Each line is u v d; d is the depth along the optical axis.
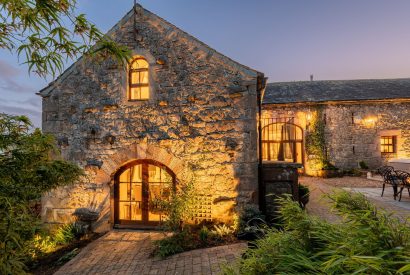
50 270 4.05
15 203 1.60
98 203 5.58
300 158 11.64
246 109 5.12
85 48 1.88
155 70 5.52
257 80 5.23
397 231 1.09
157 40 5.54
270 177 5.34
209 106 5.29
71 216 5.61
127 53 2.13
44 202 5.71
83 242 5.11
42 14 1.65
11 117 1.69
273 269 1.26
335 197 1.40
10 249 1.58
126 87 5.61
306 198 5.71
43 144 1.97
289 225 1.52
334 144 11.24
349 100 11.02
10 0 1.55
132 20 5.65
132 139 5.54
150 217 5.62
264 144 11.91
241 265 1.42
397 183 6.37
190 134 5.33
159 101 5.48
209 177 5.21
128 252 4.43
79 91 5.79
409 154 10.92
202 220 5.14
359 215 1.19
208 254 4.00
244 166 5.08
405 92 11.61
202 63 5.35
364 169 10.96
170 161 5.36
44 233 2.12
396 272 0.84
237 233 4.62
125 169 5.77
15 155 1.71
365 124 11.16
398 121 11.02
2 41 1.71
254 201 5.00
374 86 12.84
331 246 1.16
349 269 1.02
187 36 5.41
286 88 13.63
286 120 11.70
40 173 1.97
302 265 1.17
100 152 5.65
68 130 5.78
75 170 2.35
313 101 11.27
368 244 1.07
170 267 3.73
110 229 5.55
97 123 5.69
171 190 4.87
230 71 5.22
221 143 5.20
